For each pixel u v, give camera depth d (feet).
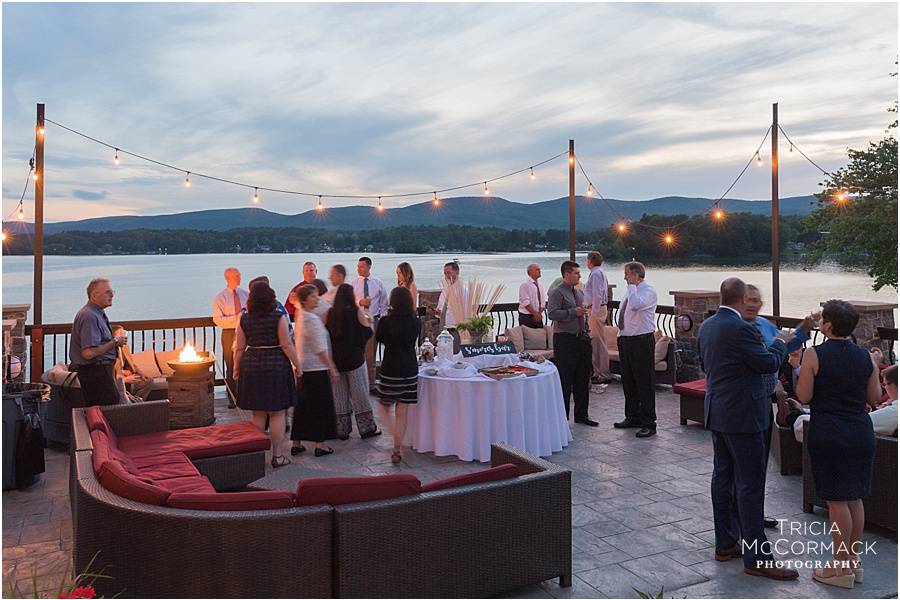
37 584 11.83
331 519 9.88
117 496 10.18
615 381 31.78
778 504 15.71
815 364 11.59
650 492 16.60
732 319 12.37
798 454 17.79
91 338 18.74
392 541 10.15
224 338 26.94
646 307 21.80
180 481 13.33
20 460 17.34
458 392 19.31
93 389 18.99
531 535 11.34
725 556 12.74
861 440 11.40
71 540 13.97
